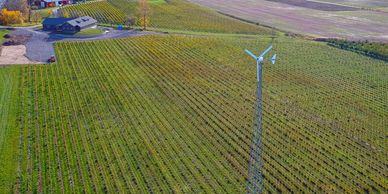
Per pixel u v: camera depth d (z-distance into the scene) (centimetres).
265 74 9281
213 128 6869
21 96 7856
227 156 6050
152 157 5994
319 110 7650
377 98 8238
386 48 11056
